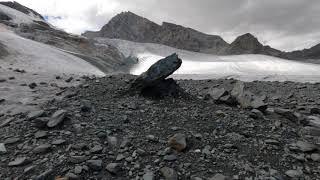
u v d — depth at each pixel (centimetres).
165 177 896
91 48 11675
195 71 14775
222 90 1836
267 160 1035
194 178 891
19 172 899
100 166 924
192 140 1145
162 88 1752
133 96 1708
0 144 1062
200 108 1585
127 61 13950
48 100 1741
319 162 1040
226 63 16400
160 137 1173
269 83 3169
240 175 926
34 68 4850
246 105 1653
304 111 1919
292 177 931
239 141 1171
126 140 1109
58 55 7069
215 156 1034
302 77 6397
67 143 1082
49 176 873
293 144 1163
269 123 1423
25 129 1210
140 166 952
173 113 1466
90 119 1331
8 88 2147
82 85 2122
